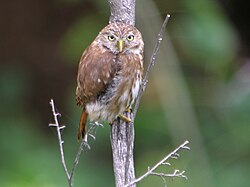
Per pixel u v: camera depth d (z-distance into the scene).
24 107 16.06
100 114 9.64
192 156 13.46
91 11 16.44
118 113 9.56
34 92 16.39
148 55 13.87
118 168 9.23
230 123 13.84
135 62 9.71
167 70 13.90
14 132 14.82
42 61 16.64
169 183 12.75
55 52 16.66
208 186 13.13
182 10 14.12
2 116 15.51
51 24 16.72
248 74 14.16
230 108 13.94
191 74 14.26
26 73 16.52
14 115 15.64
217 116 13.95
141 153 13.81
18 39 16.72
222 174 13.35
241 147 13.62
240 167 13.41
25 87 16.28
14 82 16.27
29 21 16.88
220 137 13.76
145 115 13.94
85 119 9.88
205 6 14.20
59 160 13.74
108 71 9.59
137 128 13.90
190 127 13.74
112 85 9.59
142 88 8.67
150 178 12.85
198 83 14.20
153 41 13.80
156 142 13.81
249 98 13.82
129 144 8.76
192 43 14.08
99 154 13.87
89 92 9.64
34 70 16.58
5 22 16.81
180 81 13.90
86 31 14.96
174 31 14.10
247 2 15.95
